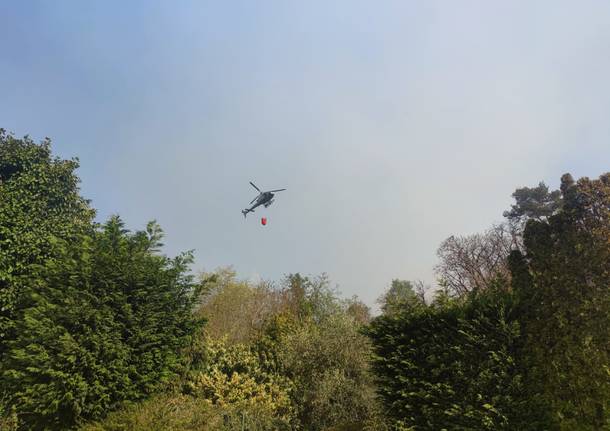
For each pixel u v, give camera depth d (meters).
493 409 6.43
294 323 17.78
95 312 9.05
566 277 6.62
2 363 9.90
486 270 25.33
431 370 7.57
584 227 6.79
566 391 6.27
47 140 13.97
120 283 9.79
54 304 9.23
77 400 8.26
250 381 12.00
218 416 9.38
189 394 10.90
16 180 12.74
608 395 5.89
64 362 8.59
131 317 9.45
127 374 9.02
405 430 7.55
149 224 11.47
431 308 8.26
